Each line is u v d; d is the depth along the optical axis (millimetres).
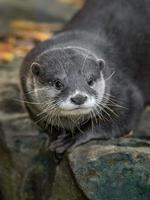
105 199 6113
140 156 6121
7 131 7648
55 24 12688
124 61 7488
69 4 14375
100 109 6543
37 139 7500
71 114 6438
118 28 7652
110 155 6160
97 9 7898
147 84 7871
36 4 13734
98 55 7031
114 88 6852
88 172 6152
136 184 6070
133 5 7934
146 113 8406
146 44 7809
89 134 6637
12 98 8336
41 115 6828
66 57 6660
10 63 10117
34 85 6738
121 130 6828
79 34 7367
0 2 13320
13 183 7367
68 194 6375
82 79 6430
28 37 11703
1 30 11922
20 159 7402
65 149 6660
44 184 6863
